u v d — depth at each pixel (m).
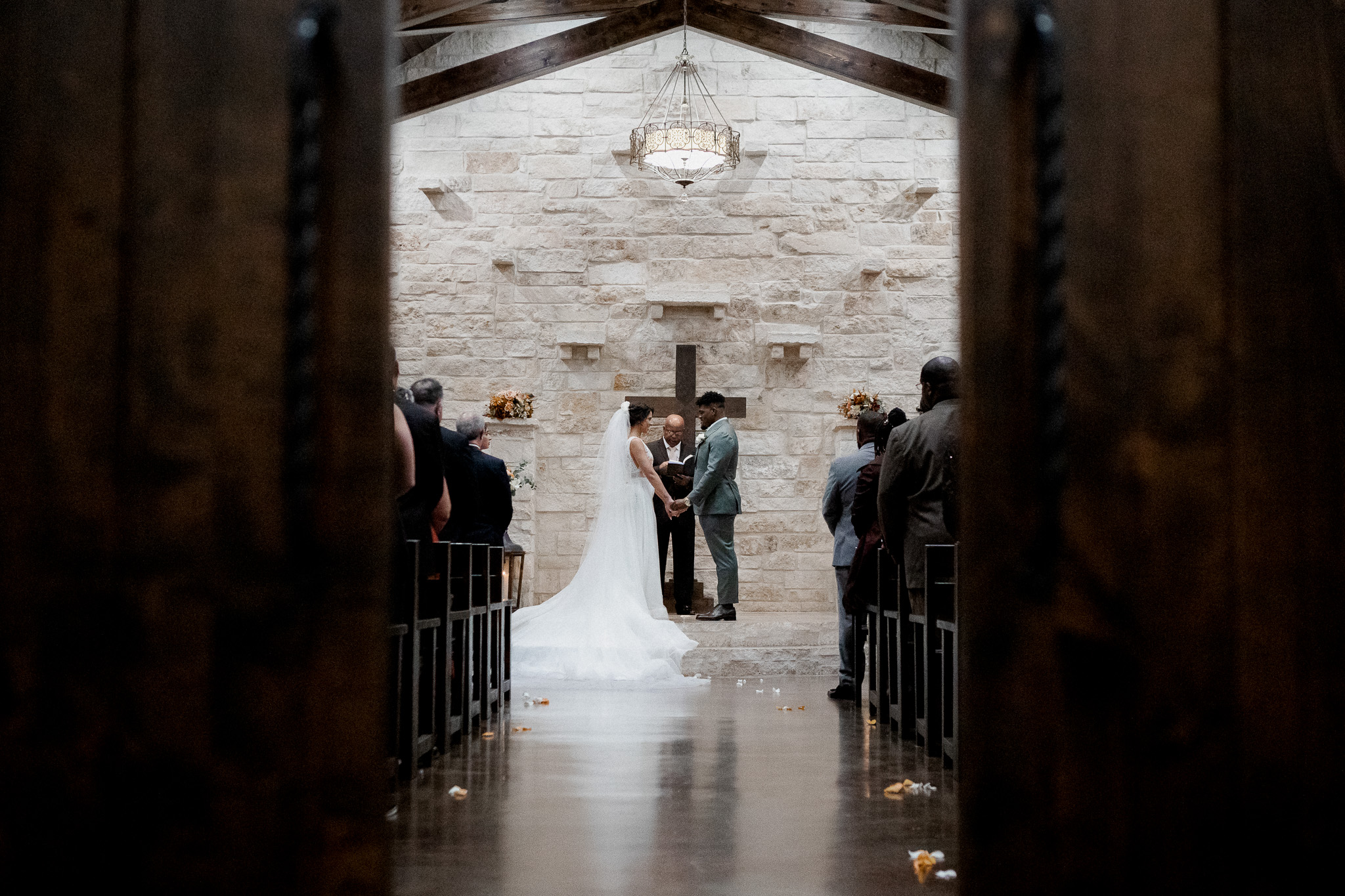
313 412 1.60
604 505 8.42
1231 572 1.58
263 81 1.61
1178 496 1.58
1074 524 1.58
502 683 6.37
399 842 3.19
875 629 6.21
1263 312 1.60
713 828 3.39
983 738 1.58
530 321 12.08
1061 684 1.57
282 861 1.57
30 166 1.61
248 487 1.59
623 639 8.20
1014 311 1.58
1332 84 1.61
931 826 3.41
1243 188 1.60
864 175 12.15
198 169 1.61
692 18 10.05
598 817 3.54
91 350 1.60
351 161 1.61
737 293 12.09
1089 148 1.60
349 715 1.59
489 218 12.12
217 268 1.60
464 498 6.24
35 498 1.59
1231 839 1.56
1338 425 1.59
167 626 1.58
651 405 11.66
